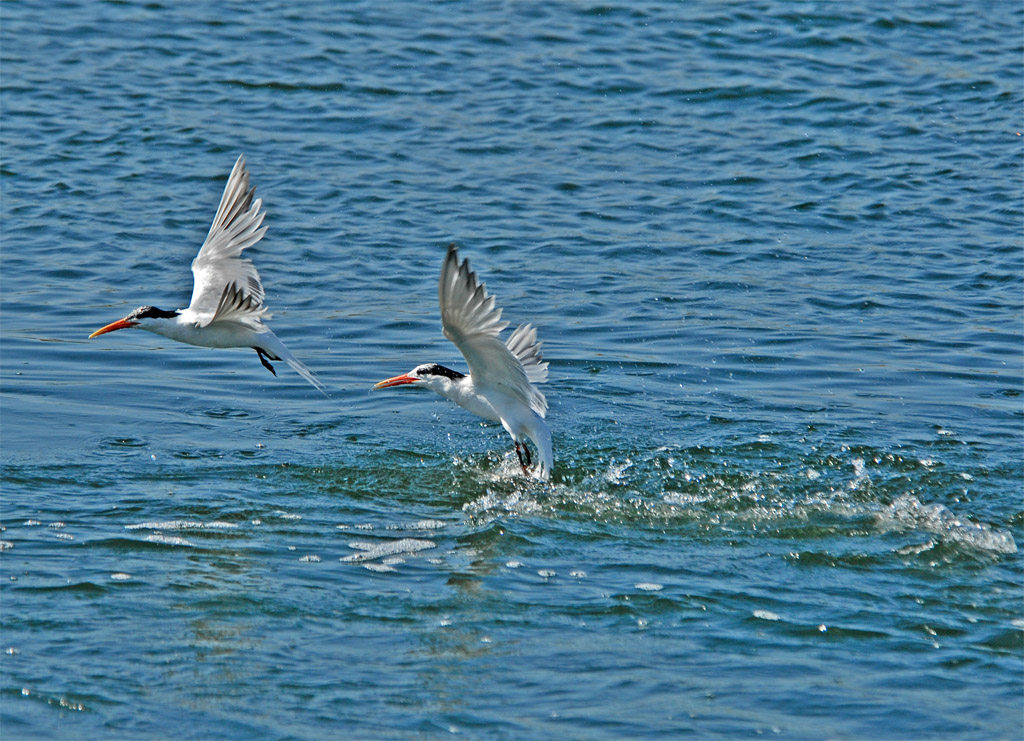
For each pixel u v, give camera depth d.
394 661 9.75
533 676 9.59
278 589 10.81
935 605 10.90
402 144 23.91
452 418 15.27
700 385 15.95
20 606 10.27
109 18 29.23
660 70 27.56
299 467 13.64
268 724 8.87
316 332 17.47
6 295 18.05
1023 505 12.91
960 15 30.81
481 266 19.39
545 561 11.64
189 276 18.95
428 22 29.84
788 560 11.77
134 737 8.68
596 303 18.36
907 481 13.42
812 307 18.38
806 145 24.31
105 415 14.73
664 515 12.78
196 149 23.19
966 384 15.92
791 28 29.86
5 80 25.56
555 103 25.86
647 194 22.27
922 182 22.70
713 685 9.51
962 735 8.92
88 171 22.16
